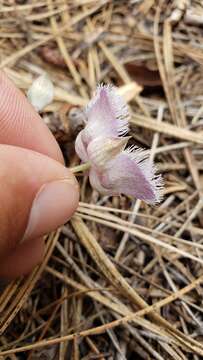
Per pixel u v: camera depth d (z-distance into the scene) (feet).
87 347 0.26
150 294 0.28
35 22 0.37
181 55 0.36
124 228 0.28
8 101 0.27
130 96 0.33
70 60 0.36
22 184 0.22
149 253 0.29
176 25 0.37
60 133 0.31
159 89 0.35
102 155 0.24
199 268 0.28
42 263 0.28
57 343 0.26
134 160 0.23
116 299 0.27
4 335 0.26
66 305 0.27
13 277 0.27
